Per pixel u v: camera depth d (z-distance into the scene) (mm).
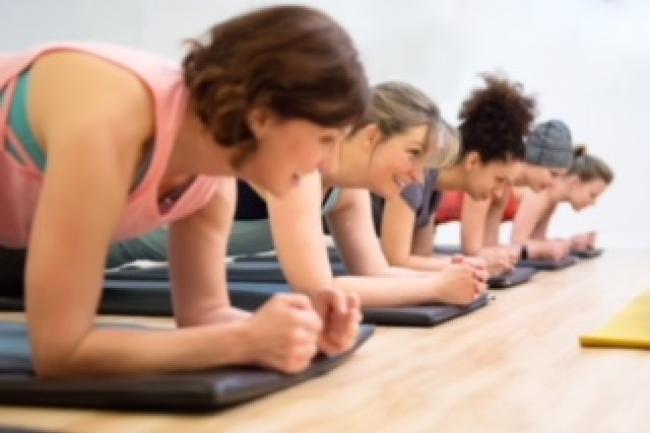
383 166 2355
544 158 4215
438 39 6047
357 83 1338
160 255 3332
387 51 5945
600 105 6359
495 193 3312
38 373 1345
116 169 1312
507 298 2971
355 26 5859
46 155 1388
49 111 1352
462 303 2484
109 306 2414
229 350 1405
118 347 1340
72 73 1365
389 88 2369
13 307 2533
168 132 1367
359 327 1902
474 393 1485
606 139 6363
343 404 1396
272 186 1401
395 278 2541
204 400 1281
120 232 1516
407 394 1476
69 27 4934
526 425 1278
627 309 2508
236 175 1471
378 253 2861
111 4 4988
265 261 4051
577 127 6398
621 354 1862
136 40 5051
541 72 6367
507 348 1942
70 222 1277
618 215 6395
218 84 1312
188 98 1386
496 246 4336
